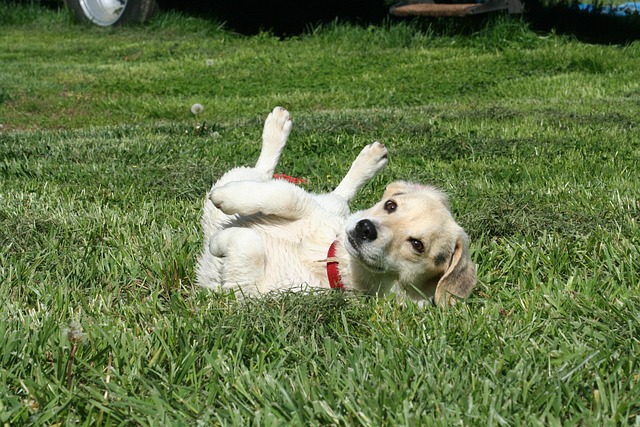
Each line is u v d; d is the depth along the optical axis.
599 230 2.46
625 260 2.31
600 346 1.97
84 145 3.38
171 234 2.47
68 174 2.98
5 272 2.24
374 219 2.14
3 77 6.47
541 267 2.34
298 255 2.23
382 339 2.01
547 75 6.04
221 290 2.19
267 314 2.06
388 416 1.80
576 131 3.70
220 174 2.93
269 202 2.26
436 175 3.02
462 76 6.04
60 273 2.26
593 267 2.33
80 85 6.15
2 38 9.46
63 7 11.16
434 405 1.83
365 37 7.96
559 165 3.12
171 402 1.85
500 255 2.40
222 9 9.63
